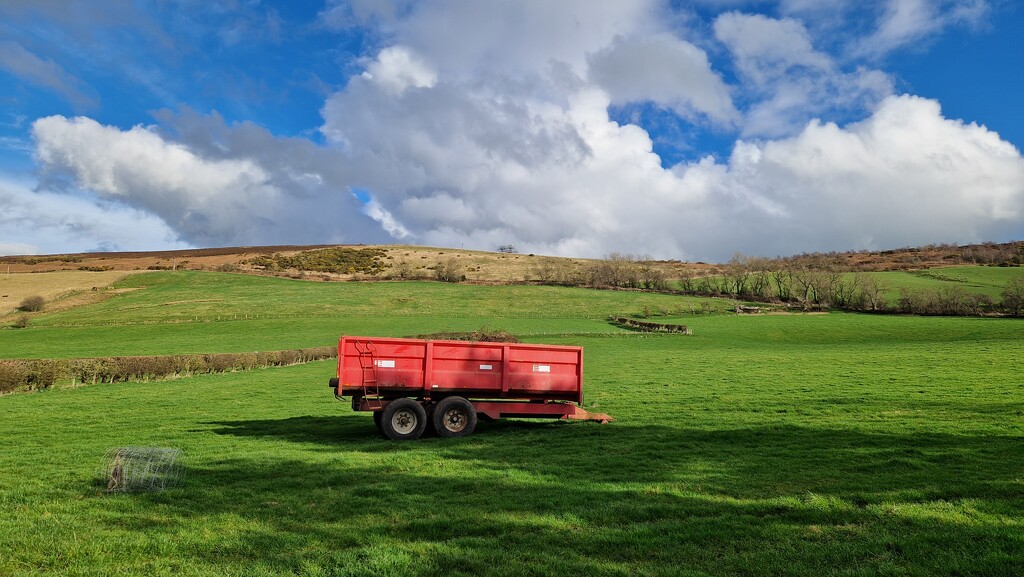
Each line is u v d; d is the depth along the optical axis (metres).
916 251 173.88
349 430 17.97
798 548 7.21
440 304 105.25
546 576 6.48
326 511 8.98
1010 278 117.50
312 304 101.69
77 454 14.11
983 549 6.98
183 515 8.84
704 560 6.92
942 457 12.36
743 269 134.50
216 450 14.52
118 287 114.44
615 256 149.00
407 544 7.46
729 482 10.63
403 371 16.58
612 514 8.69
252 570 6.64
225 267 137.12
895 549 7.14
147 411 22.88
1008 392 22.25
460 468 12.02
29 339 69.56
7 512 9.02
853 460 12.34
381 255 174.75
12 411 23.09
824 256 172.75
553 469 11.86
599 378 31.78
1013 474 10.69
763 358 40.53
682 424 17.66
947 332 69.94
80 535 7.84
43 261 150.00
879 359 37.03
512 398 17.75
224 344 64.75
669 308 101.06
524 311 100.25
